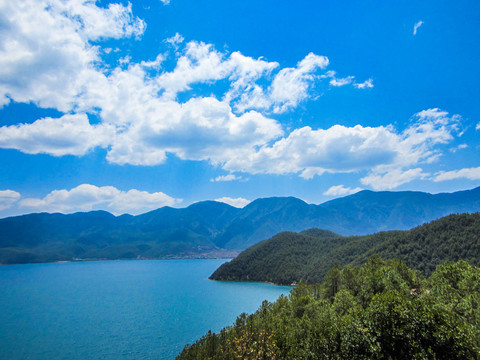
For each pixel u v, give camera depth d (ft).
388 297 227.20
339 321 250.78
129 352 578.25
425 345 188.96
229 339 355.77
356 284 371.15
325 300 406.62
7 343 650.43
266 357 283.18
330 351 237.66
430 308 205.87
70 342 648.38
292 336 291.79
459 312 228.84
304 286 513.04
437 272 333.83
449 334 179.83
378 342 205.05
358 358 213.05
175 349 590.96
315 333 260.62
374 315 224.53
